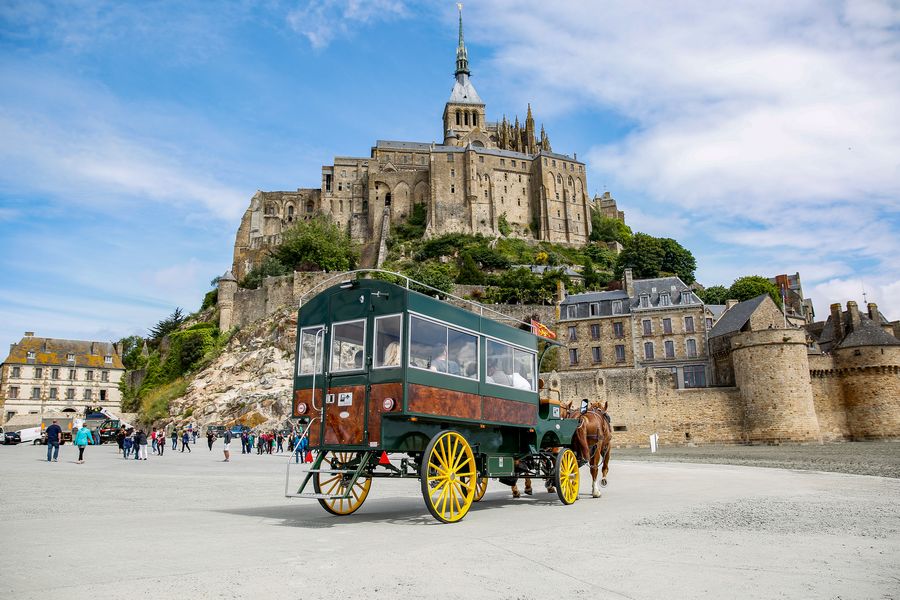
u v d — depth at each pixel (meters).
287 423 74.81
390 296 12.96
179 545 9.30
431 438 13.35
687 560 8.32
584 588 6.87
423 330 13.08
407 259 137.25
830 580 7.23
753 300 72.31
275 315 94.25
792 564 8.08
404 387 12.31
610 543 9.59
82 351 113.06
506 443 15.73
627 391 64.75
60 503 15.26
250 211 162.25
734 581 7.18
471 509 14.70
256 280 122.44
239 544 9.41
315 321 14.09
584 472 29.41
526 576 7.41
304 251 130.00
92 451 50.56
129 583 6.95
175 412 88.00
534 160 159.50
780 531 10.77
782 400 59.75
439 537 10.20
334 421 13.23
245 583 7.01
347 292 13.67
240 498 17.17
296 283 100.88
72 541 9.61
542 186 155.62
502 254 133.50
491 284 113.50
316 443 13.45
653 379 64.19
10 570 7.58
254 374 85.94
